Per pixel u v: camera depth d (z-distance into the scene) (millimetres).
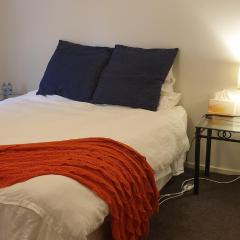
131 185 1579
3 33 3555
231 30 2600
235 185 2631
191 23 2709
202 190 2549
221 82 2721
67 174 1362
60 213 1235
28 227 1242
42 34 3359
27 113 2422
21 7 3389
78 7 3109
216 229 2057
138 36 2916
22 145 1666
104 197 1382
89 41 3135
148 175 1771
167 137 2256
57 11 3221
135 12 2881
